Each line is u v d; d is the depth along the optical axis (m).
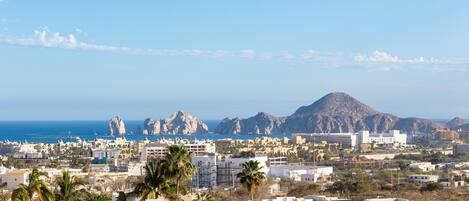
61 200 117.69
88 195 135.00
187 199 162.25
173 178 119.12
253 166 152.62
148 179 118.00
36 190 107.19
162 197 117.75
